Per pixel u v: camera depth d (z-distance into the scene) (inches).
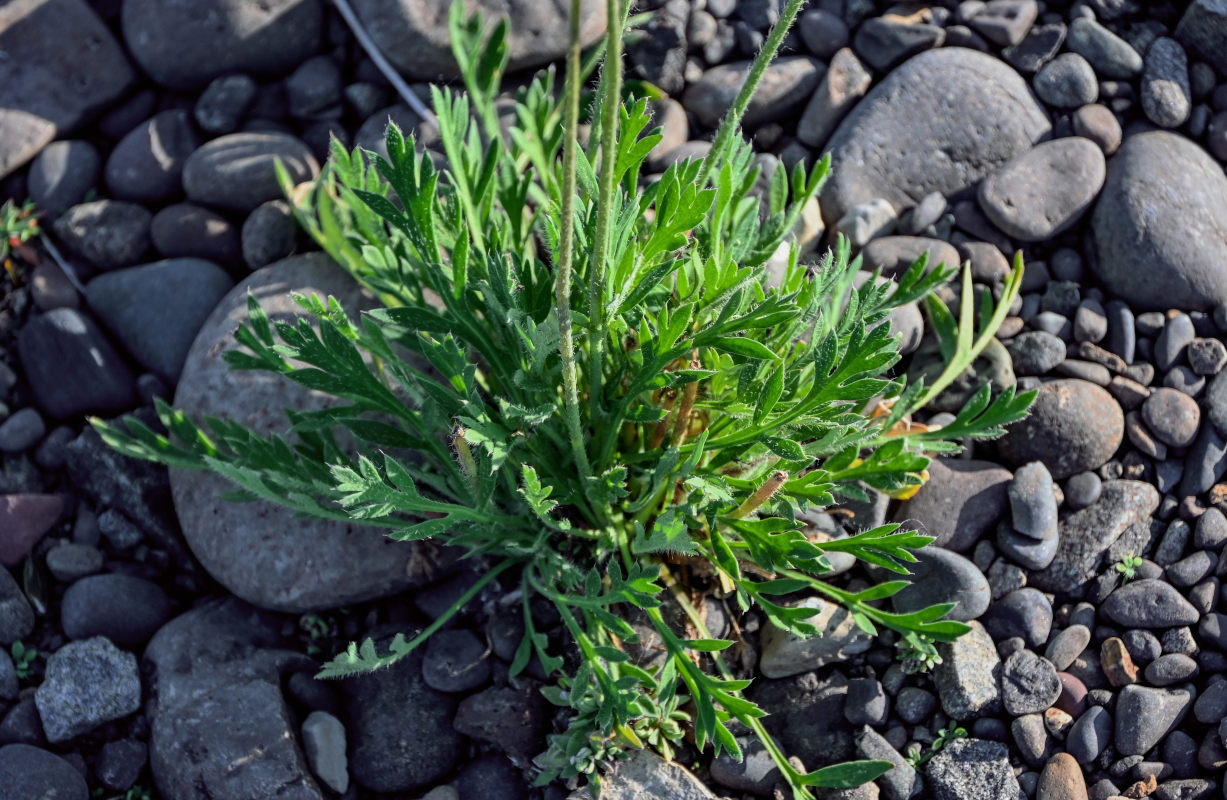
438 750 19.3
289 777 19.0
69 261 20.9
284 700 19.3
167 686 19.3
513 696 19.2
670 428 18.6
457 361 17.9
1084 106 20.9
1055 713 19.1
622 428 19.1
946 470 19.8
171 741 19.1
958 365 19.8
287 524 19.5
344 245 20.0
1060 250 20.6
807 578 18.9
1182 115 20.9
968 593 19.3
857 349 17.5
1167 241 20.2
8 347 20.7
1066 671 19.2
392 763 19.2
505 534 19.1
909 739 19.2
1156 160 20.6
